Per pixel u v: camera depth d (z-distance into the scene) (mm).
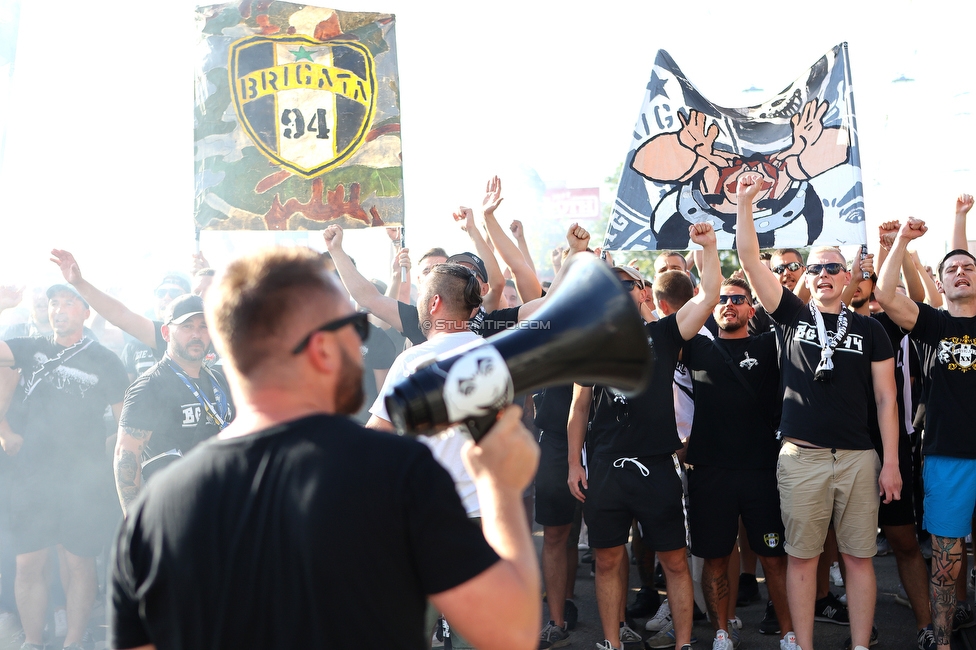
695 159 4891
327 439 1155
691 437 4195
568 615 4617
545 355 1193
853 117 4715
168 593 1155
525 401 4816
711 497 4086
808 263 3955
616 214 4930
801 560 3811
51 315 4285
